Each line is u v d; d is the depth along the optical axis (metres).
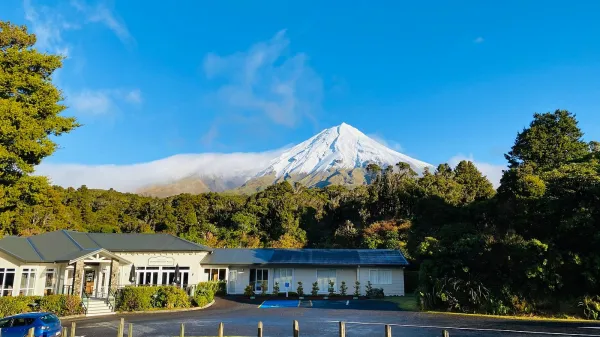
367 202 69.75
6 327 16.30
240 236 62.06
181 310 27.00
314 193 88.75
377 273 36.59
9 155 26.89
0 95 29.05
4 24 30.44
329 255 38.91
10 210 33.34
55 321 17.23
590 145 52.53
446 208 47.28
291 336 17.22
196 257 37.09
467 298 24.98
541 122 55.69
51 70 31.78
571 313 22.08
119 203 83.50
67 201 70.88
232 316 23.66
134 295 26.58
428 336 16.78
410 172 82.31
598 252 22.86
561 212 25.41
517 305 23.19
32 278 28.73
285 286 36.91
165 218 72.12
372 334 17.38
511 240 25.25
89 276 32.91
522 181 29.14
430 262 27.17
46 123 30.20
